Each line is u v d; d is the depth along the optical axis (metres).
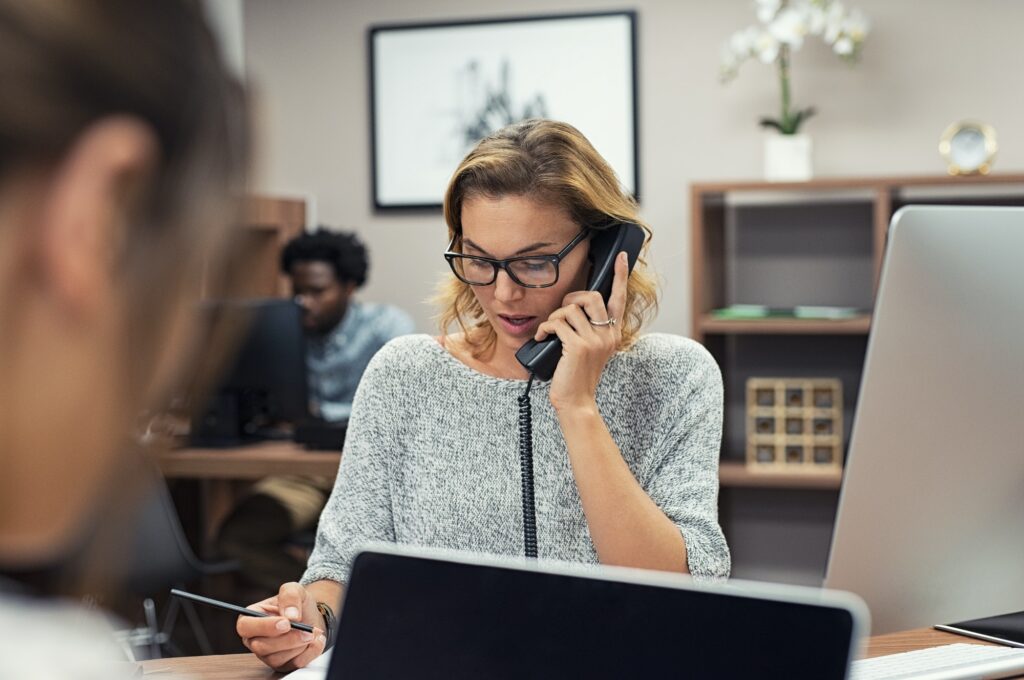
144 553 2.98
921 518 1.18
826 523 4.09
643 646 0.70
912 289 1.12
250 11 4.47
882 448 1.16
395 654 0.76
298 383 3.34
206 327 0.29
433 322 1.68
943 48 3.91
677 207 4.14
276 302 3.32
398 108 4.38
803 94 4.02
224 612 4.08
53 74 0.25
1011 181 3.63
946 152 3.74
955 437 1.16
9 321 0.26
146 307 0.27
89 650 0.29
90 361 0.27
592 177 1.47
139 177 0.26
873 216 4.02
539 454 1.53
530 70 4.26
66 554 0.28
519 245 1.44
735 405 4.15
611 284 1.47
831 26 3.75
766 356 4.13
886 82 3.96
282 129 4.48
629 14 4.15
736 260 4.14
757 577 4.14
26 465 0.27
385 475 1.58
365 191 4.44
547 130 1.49
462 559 0.76
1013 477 1.19
